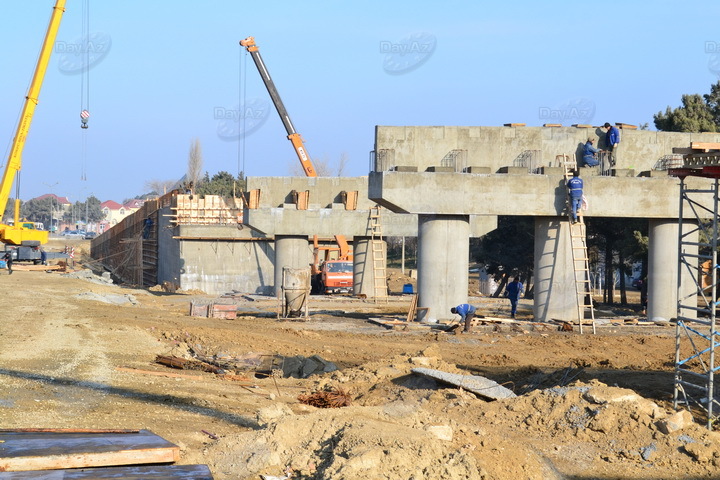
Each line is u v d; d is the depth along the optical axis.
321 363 20.83
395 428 10.95
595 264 56.53
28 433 10.05
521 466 11.04
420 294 30.42
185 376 17.36
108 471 8.53
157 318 29.42
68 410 12.92
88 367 17.25
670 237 31.39
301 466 10.13
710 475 11.43
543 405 13.67
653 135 32.00
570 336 27.98
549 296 30.55
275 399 15.82
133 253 75.44
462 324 29.14
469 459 10.21
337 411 11.82
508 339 27.08
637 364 22.59
